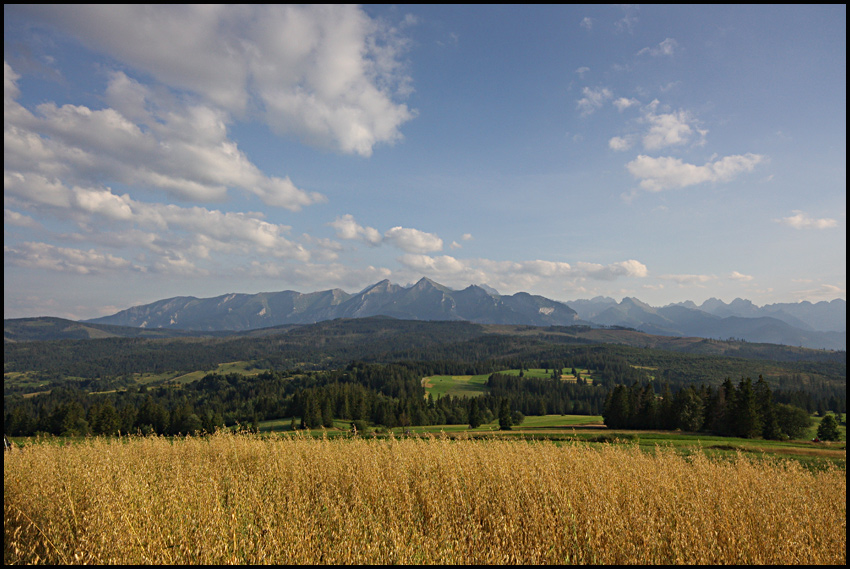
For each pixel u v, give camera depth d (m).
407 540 6.78
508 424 87.50
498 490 9.15
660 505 8.81
